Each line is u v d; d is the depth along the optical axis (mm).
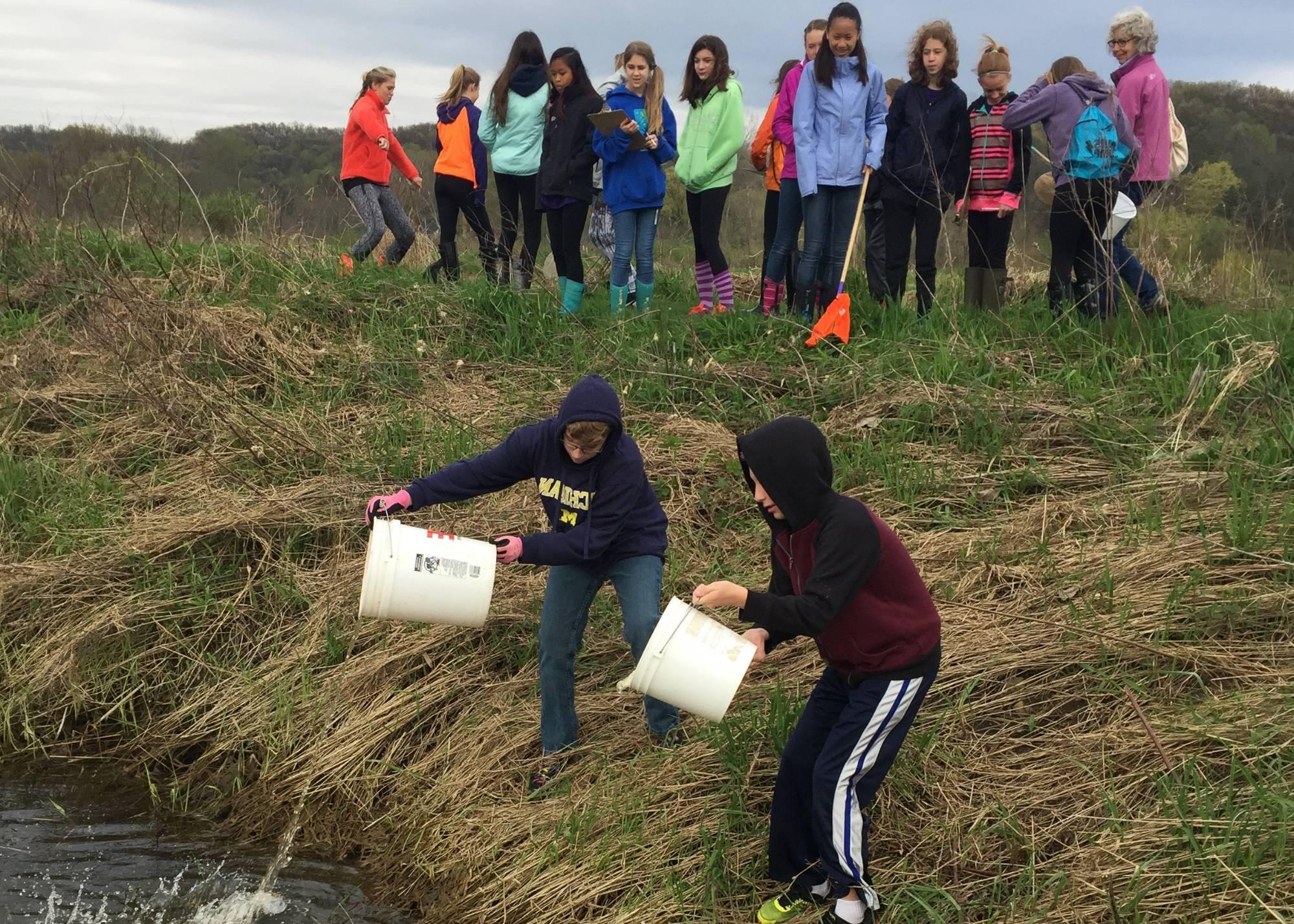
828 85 6508
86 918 3471
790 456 2859
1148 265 7848
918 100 6512
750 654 3135
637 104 7020
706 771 3666
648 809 3570
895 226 6719
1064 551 4496
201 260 7859
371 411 6277
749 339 6742
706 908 3189
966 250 7277
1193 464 4980
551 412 6051
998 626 4074
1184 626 3891
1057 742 3533
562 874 3408
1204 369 5668
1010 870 3135
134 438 6121
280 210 8672
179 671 4801
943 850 3234
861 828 2934
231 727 4445
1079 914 2863
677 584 4695
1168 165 6648
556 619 3762
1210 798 3055
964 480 5160
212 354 6574
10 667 4805
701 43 7105
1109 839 3074
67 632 4883
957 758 3523
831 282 6957
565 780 3822
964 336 6410
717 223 7363
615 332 6902
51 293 7773
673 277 9391
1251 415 5344
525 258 8156
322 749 4234
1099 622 3961
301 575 5039
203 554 5223
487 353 6945
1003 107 6668
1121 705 3619
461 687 4391
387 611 3529
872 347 6441
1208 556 4188
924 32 6422
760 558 4867
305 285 7539
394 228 8531
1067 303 6441
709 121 7156
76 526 5465
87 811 4133
